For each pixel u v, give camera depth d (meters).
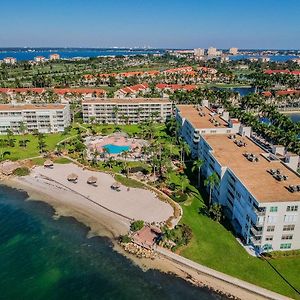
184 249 98.00
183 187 137.38
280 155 134.50
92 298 83.38
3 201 131.62
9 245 104.56
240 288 84.56
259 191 97.25
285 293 81.88
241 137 151.38
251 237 95.94
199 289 85.00
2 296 84.31
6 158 170.25
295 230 94.12
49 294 84.88
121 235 108.31
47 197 134.50
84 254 99.75
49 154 176.62
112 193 134.62
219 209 112.19
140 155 175.00
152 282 87.94
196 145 165.38
